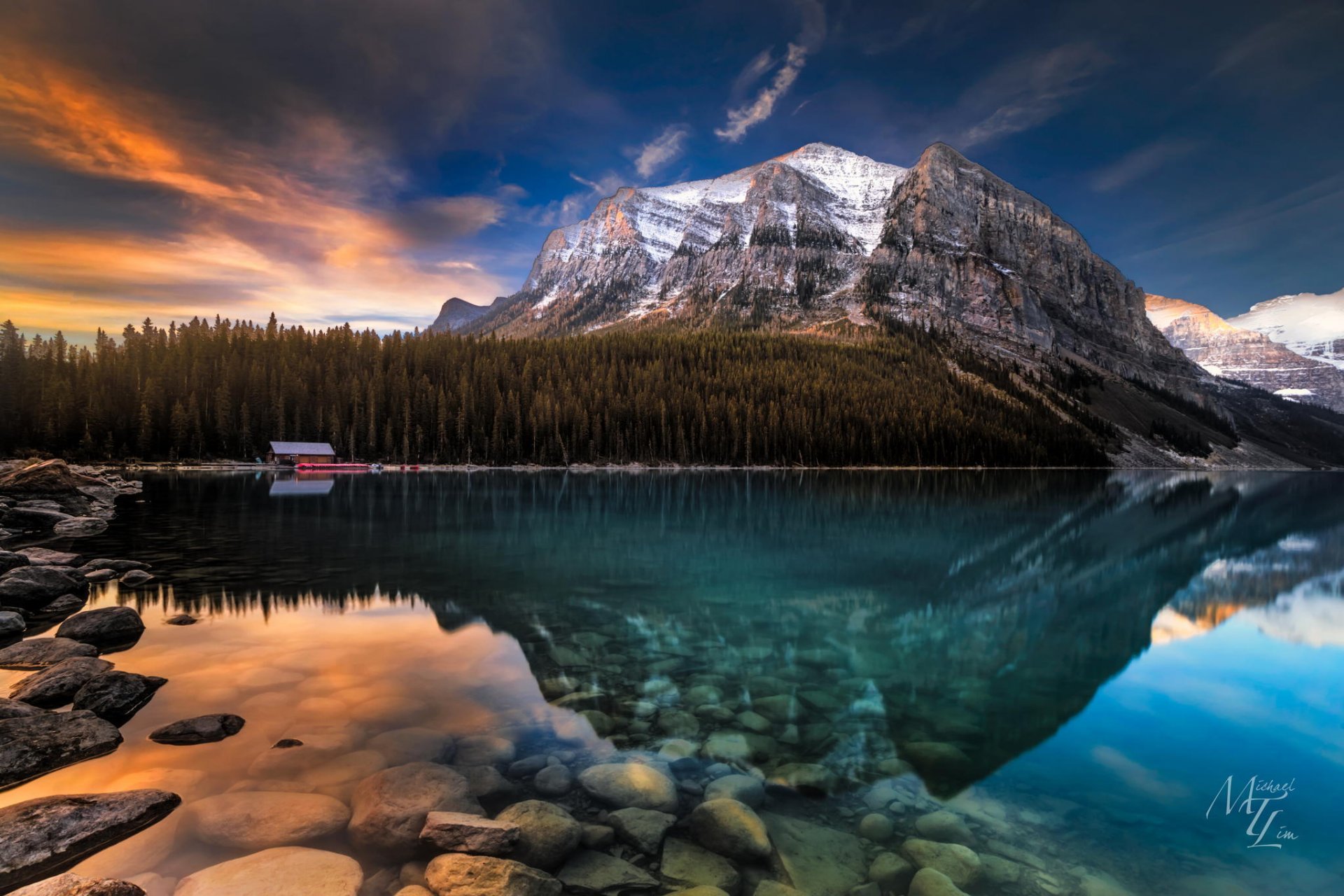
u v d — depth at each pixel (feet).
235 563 74.23
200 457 315.78
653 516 138.62
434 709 32.09
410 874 19.36
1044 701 36.81
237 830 21.03
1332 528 137.90
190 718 29.37
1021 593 67.46
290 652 41.14
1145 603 64.13
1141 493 245.65
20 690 32.14
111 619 44.01
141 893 17.62
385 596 58.95
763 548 94.99
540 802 22.66
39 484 118.52
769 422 412.36
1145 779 27.22
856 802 24.66
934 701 36.32
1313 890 19.83
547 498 183.21
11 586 50.85
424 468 347.77
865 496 204.95
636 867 19.92
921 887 18.93
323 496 175.52
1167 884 19.89
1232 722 33.94
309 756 26.53
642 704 33.86
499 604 56.49
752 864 20.21
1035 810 24.40
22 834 19.62
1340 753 30.14
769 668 41.06
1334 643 50.24
